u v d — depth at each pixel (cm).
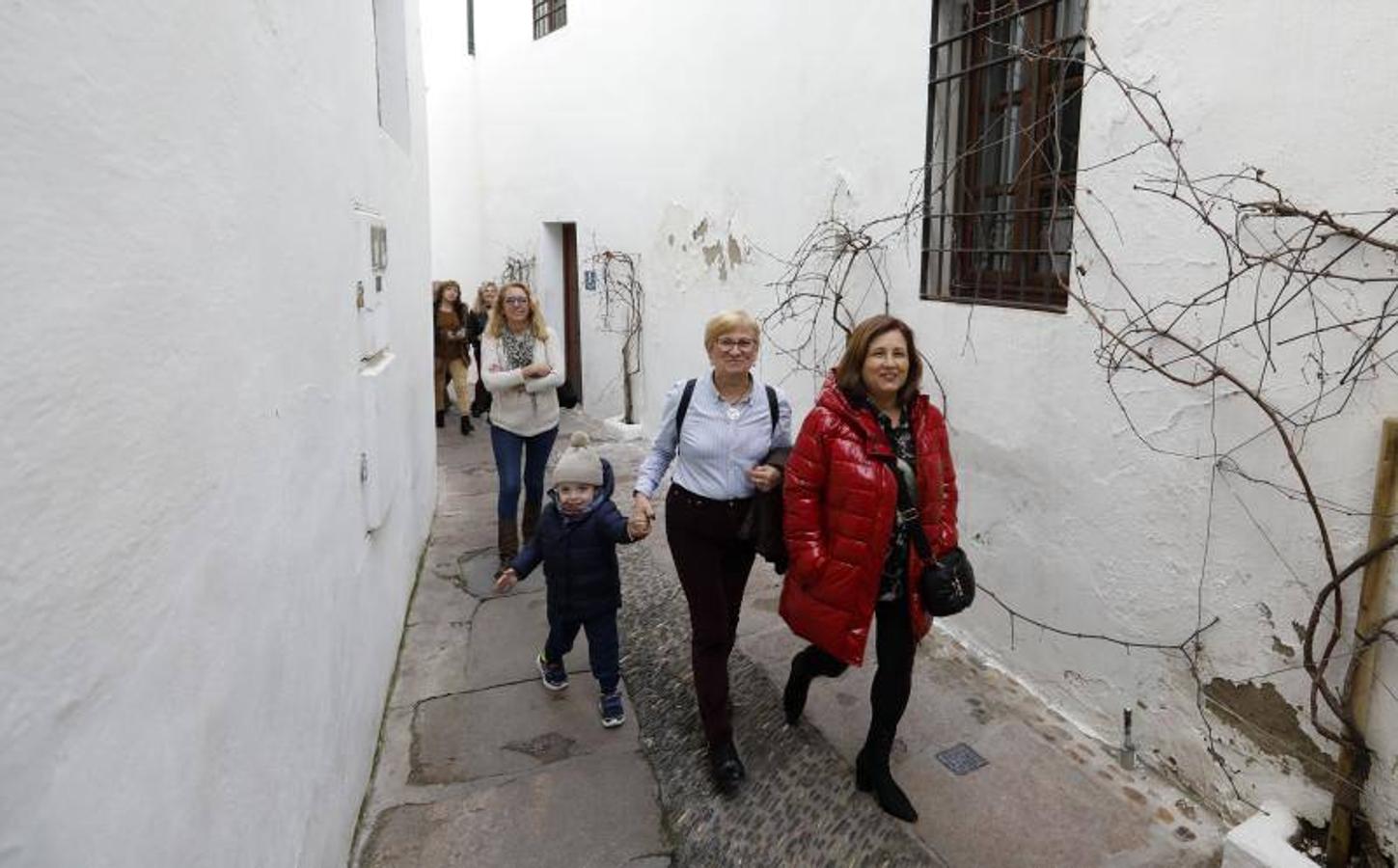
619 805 300
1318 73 229
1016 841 273
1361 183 221
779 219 547
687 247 694
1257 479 254
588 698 371
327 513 248
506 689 380
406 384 472
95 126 112
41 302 99
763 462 299
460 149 1162
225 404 159
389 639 378
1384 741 229
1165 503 284
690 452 301
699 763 321
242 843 165
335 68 281
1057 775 302
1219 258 259
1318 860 243
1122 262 292
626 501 638
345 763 271
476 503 657
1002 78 365
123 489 117
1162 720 295
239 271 170
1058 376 324
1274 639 254
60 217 103
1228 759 272
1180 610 283
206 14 154
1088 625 321
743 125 583
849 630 271
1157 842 270
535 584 494
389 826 290
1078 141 318
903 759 315
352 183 311
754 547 319
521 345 488
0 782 89
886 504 264
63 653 101
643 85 747
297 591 210
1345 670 236
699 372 699
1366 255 222
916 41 399
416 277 557
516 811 297
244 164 175
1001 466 358
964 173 384
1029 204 347
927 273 407
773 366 566
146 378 125
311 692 223
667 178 718
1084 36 301
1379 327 220
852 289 464
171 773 131
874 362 265
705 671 304
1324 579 239
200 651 144
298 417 216
